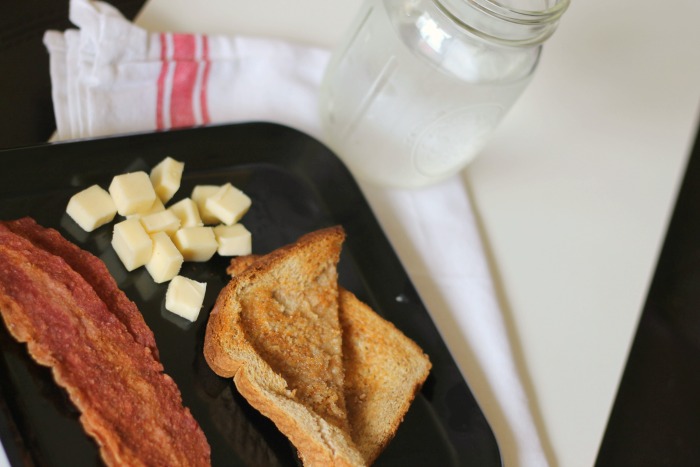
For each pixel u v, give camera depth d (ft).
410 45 1.64
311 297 1.61
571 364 1.80
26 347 1.41
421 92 1.67
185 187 1.70
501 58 1.64
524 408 1.69
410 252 1.81
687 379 2.15
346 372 1.59
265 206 1.74
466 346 1.73
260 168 1.77
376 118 1.74
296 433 1.47
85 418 1.38
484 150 2.00
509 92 1.68
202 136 1.73
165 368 1.50
